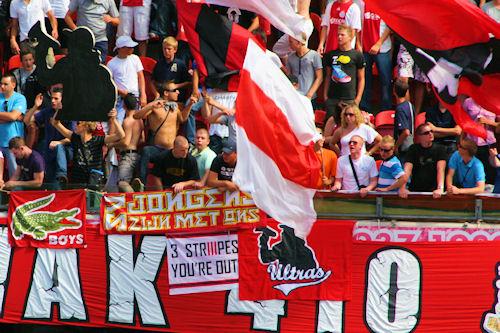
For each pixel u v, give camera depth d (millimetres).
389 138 43031
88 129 45344
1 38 56375
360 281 42281
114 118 44531
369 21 52594
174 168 43656
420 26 41312
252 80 40875
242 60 42969
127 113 46531
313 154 41500
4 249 44688
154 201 43469
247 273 42844
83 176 45531
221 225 42875
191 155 44031
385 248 42125
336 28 52812
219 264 43031
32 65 52219
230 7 46062
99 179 45562
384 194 42125
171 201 43312
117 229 43625
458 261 41844
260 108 40719
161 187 43406
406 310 42062
